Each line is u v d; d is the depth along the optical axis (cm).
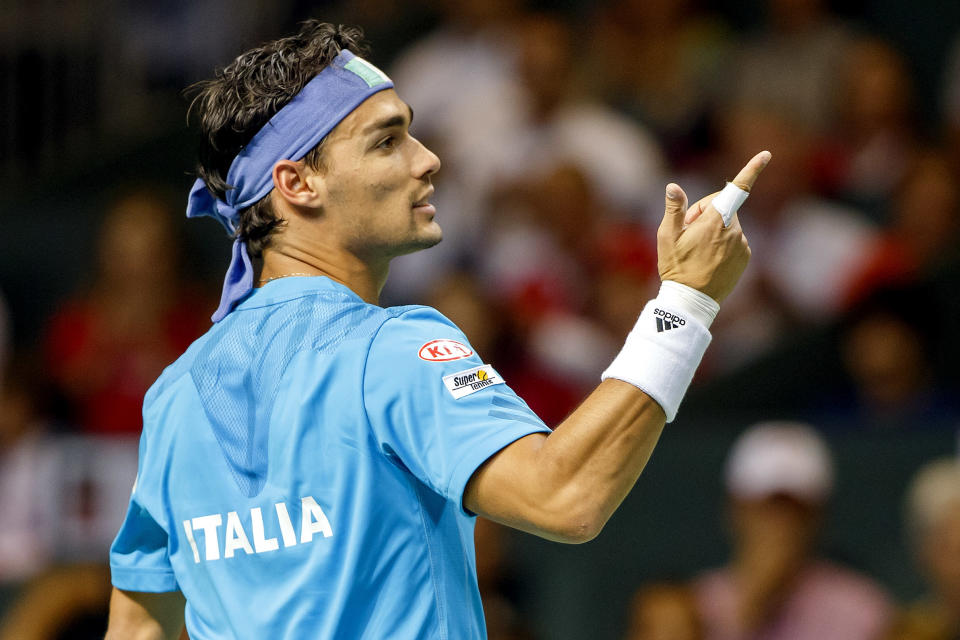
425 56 3036
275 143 860
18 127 3275
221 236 2975
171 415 867
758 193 2575
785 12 2917
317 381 801
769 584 1888
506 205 2631
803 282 2530
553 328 2394
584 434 751
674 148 2839
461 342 816
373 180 852
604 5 3116
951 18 2970
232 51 3212
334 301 837
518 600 2072
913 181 2556
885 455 1989
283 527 804
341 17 3372
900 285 2278
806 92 2833
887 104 2762
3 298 3020
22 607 1852
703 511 2062
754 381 2298
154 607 959
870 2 3034
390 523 791
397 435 782
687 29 3031
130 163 3222
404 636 786
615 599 2064
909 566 1948
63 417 2559
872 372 2205
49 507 2283
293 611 795
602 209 2647
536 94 2758
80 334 2627
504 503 755
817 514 1917
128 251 2627
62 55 3291
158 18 3297
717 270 798
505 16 3019
